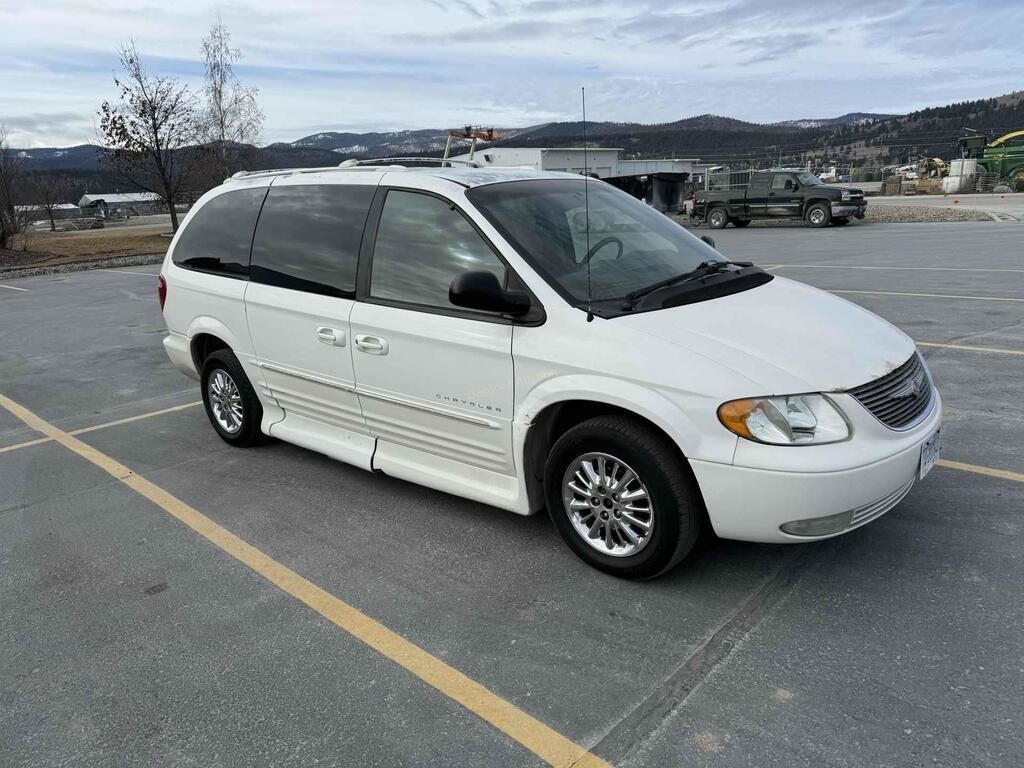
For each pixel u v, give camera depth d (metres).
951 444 4.51
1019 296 9.00
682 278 3.59
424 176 3.88
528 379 3.29
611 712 2.51
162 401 6.77
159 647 3.03
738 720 2.42
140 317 11.60
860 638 2.78
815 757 2.25
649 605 3.10
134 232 38.91
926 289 9.93
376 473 4.71
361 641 2.99
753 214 25.38
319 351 4.24
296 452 5.20
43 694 2.78
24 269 20.98
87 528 4.17
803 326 3.19
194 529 4.08
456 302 3.21
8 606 3.40
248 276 4.73
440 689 2.68
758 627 2.90
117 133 28.69
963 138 39.84
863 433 2.86
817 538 2.88
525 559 3.55
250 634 3.08
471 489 3.74
